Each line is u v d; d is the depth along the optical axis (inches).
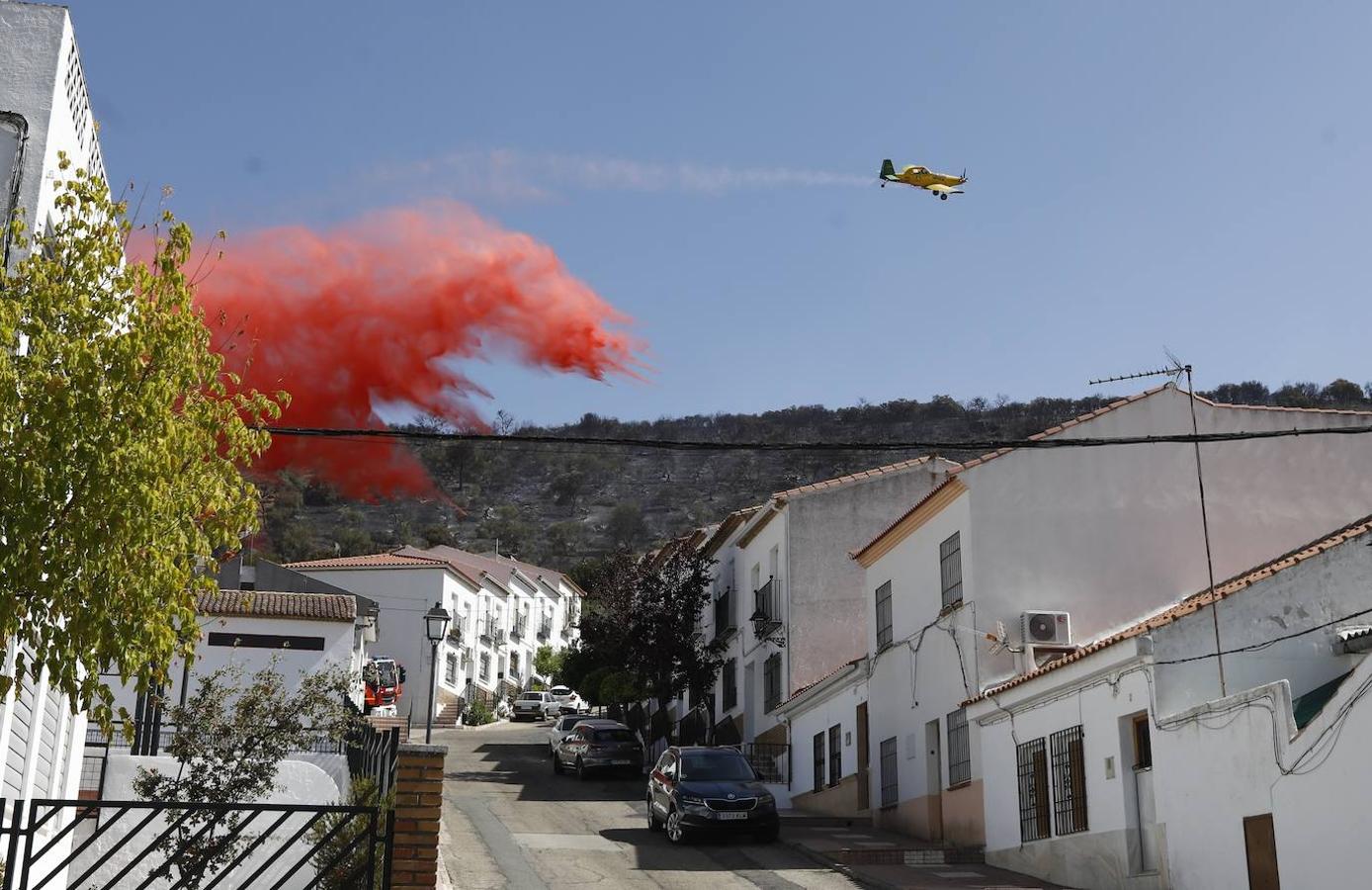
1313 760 519.2
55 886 525.3
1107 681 677.3
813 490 1299.2
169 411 310.3
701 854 847.1
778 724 1317.7
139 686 323.3
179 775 605.9
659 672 1566.2
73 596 297.3
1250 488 886.4
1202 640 644.1
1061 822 719.1
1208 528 877.2
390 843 358.9
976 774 845.2
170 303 324.5
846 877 761.0
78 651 298.2
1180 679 636.7
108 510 292.4
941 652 913.5
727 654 1557.6
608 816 1051.3
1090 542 872.3
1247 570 869.8
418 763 470.0
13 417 288.5
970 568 867.4
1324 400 3511.3
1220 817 577.9
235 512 328.8
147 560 306.5
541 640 3095.5
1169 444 890.1
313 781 652.7
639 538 4471.0
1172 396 896.9
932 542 946.1
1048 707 744.3
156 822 604.1
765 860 828.6
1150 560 871.1
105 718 311.9
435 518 4451.3
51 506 291.9
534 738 2057.1
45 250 413.7
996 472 879.1
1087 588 864.3
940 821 911.7
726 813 887.1
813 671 1251.8
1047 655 844.0
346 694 804.0
